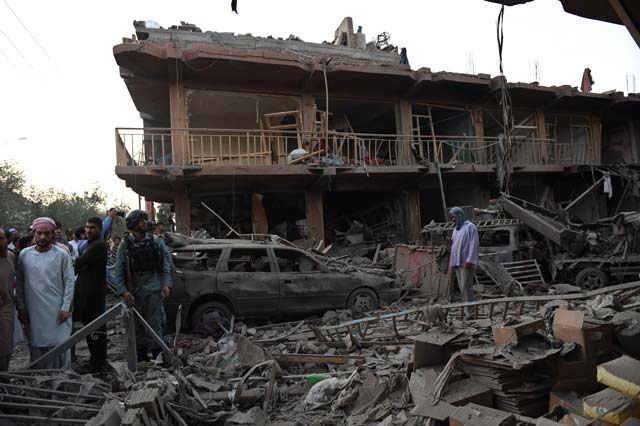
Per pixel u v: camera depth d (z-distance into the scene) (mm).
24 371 3873
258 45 16047
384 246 15656
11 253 4605
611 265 10867
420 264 10445
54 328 4492
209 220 14828
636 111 21297
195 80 14211
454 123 19344
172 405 3488
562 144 19500
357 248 15305
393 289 8922
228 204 15375
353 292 8445
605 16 3420
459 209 7750
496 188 18188
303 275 8062
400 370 4250
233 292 7453
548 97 18750
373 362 5027
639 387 2391
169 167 12469
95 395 3617
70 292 4594
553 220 11867
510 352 3232
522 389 3117
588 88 22156
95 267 5223
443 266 9680
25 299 4469
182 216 13883
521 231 11695
